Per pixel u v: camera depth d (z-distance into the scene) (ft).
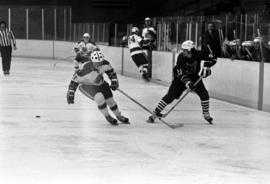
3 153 29.09
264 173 26.02
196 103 52.21
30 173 25.09
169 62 66.54
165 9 144.97
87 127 37.70
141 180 24.32
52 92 58.49
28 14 135.95
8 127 37.06
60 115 42.88
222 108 48.73
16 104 48.62
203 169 26.53
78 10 152.05
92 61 37.22
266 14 71.31
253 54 53.72
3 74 80.84
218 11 111.04
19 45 133.59
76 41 119.85
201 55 38.63
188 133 36.22
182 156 29.27
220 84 54.54
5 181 23.68
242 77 50.37
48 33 133.59
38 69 93.04
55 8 132.67
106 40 100.89
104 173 25.39
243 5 106.73
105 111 38.45
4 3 145.18
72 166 26.61
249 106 49.34
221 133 36.42
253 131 37.37
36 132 35.40
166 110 47.19
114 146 31.50
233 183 24.13
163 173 25.61
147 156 29.09
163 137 34.58
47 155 28.84
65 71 89.56
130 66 81.30
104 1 151.02
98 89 38.11
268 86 46.21
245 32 61.05
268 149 31.48
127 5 151.33
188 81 37.50
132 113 44.62
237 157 29.30
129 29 88.99
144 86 66.54
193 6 130.31
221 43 61.26
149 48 72.59
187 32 69.26
